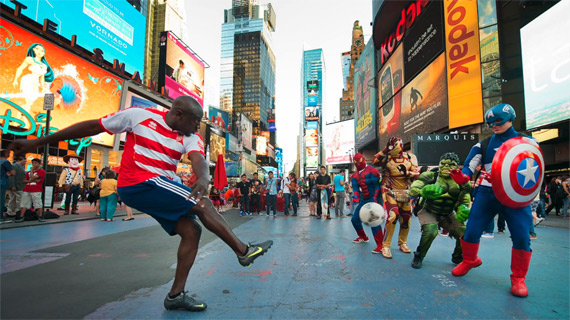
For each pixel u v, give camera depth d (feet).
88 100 79.41
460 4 70.44
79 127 7.25
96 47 95.40
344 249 15.88
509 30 60.44
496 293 8.94
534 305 7.99
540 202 32.14
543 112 50.29
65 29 84.53
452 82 71.77
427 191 11.32
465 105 68.03
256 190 43.65
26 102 64.03
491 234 20.25
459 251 12.25
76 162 35.68
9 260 13.26
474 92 66.23
